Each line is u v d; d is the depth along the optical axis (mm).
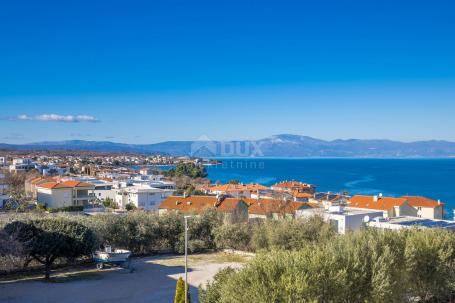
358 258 29891
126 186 144500
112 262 55312
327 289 27156
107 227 63281
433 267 36031
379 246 33594
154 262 60125
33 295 43531
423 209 99625
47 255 49969
